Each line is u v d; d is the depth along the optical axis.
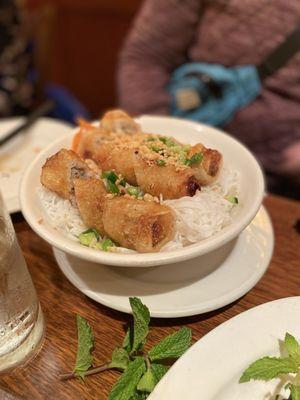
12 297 0.22
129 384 0.22
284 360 0.22
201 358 0.22
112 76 0.98
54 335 0.26
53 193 0.28
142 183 0.27
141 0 0.86
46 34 0.68
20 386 0.23
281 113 0.54
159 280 0.27
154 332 0.26
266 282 0.28
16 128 0.44
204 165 0.28
